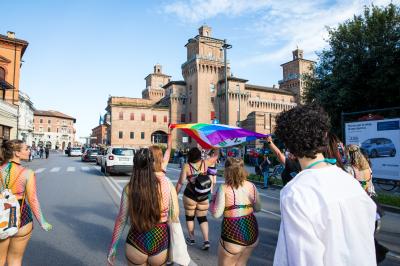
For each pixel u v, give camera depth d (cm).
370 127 1225
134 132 7475
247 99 7356
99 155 2822
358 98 2072
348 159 498
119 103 7538
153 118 7669
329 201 128
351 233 126
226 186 359
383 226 728
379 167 1194
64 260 488
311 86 2453
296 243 126
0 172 344
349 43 2092
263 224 738
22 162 3225
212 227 702
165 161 484
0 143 355
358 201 133
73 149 5788
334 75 2189
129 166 1838
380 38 1945
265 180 1456
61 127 12681
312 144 149
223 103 7100
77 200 1032
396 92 1888
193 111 7244
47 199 1048
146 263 280
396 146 1139
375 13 2003
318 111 158
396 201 962
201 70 7144
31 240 593
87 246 559
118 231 285
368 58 1934
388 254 527
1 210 321
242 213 353
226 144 554
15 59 4000
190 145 6956
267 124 6272
